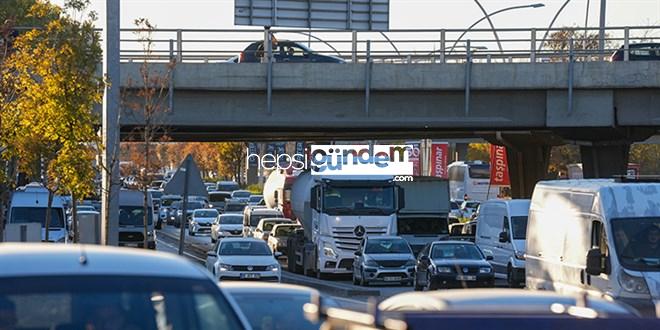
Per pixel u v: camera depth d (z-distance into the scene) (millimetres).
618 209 53281
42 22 112750
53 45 78688
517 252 96688
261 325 26281
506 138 143000
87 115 77938
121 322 16625
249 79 105000
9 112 79500
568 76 105312
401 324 14188
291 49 109250
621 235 52688
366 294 88250
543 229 61875
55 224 107812
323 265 105625
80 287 16891
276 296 27516
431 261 89000
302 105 107000
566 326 14680
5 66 79812
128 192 134750
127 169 134875
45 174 92062
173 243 167875
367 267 96812
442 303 17641
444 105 107562
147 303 17031
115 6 68312
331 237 105812
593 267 52469
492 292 19188
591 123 106562
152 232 133750
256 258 87750
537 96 107562
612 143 117438
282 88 105312
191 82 104312
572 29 107562
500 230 101250
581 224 56156
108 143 68500
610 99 106125
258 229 148250
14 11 116375
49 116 77125
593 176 120188
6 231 73375
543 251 61625
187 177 69625
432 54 106812
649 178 56031
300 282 97812
